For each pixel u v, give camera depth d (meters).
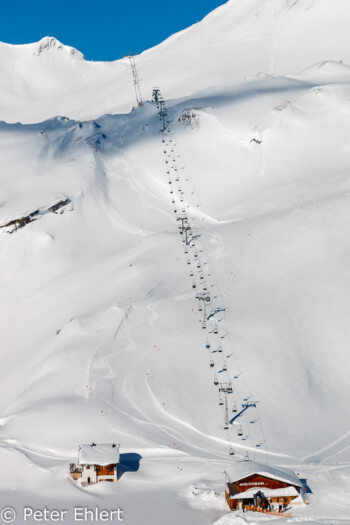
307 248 103.44
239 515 53.75
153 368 83.81
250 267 104.38
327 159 142.50
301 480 60.62
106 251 135.25
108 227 143.62
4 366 108.19
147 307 99.56
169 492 61.03
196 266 110.69
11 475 66.38
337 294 91.44
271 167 146.88
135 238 136.00
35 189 154.12
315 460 65.06
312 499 56.62
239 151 154.12
